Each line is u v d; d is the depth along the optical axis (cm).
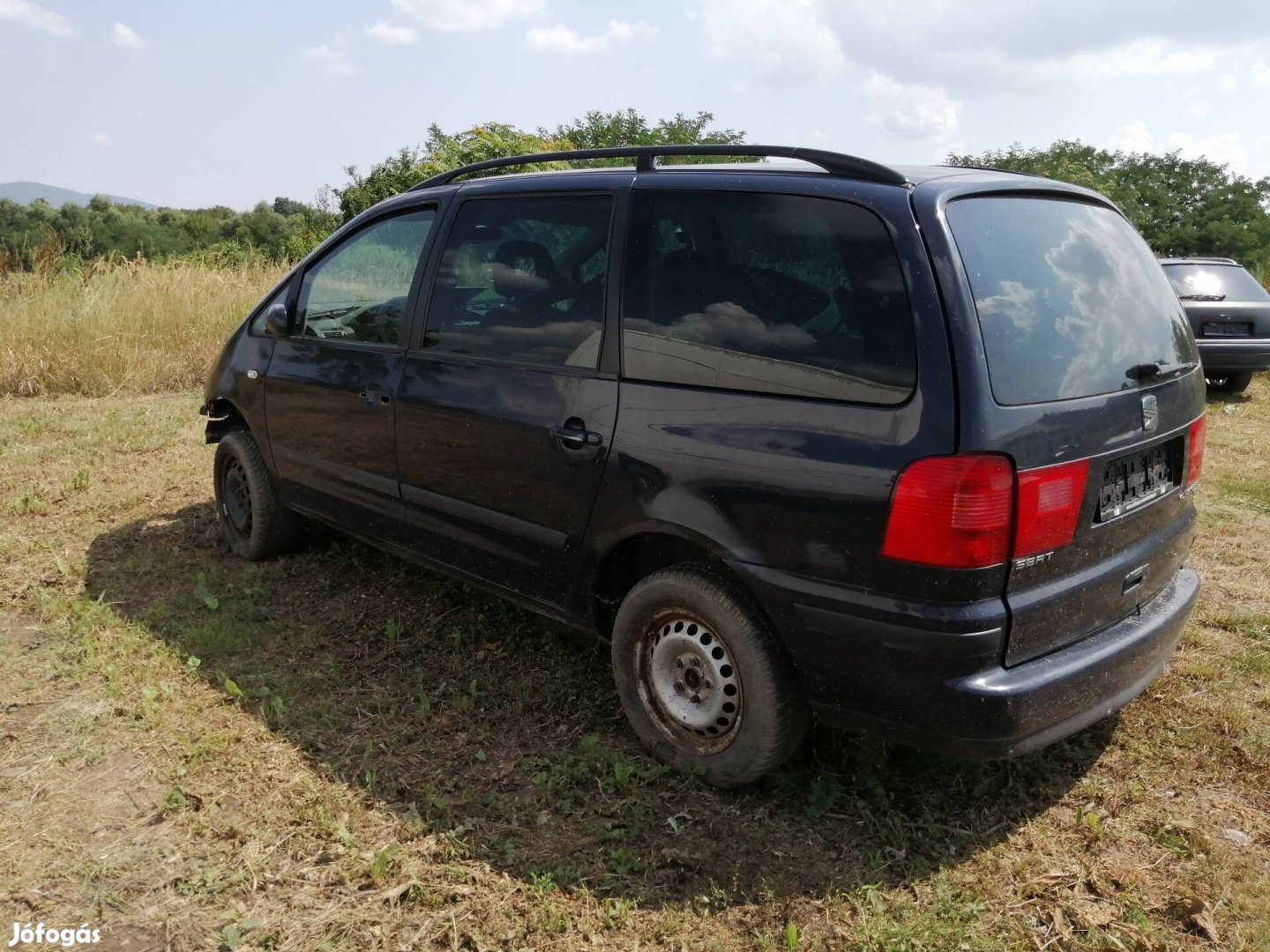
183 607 441
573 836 287
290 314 464
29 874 267
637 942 248
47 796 301
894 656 256
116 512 577
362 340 418
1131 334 300
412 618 434
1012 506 248
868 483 254
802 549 268
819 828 292
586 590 333
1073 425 263
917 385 249
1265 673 392
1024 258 276
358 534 435
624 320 315
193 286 1123
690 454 289
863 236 267
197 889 262
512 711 357
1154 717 357
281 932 248
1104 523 280
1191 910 259
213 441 521
